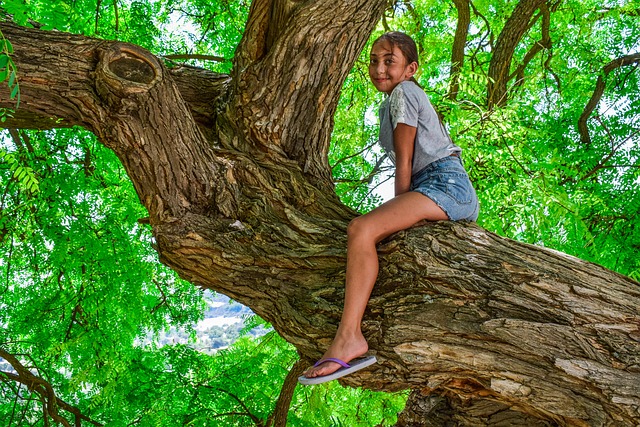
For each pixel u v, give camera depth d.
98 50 3.34
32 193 6.37
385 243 3.00
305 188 3.51
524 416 3.07
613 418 2.56
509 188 5.56
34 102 3.35
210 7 7.86
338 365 2.74
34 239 6.58
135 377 7.22
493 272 2.85
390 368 2.84
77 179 6.69
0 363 8.14
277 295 3.12
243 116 3.65
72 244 6.52
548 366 2.67
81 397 8.27
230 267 3.21
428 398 3.32
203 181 3.38
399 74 3.21
